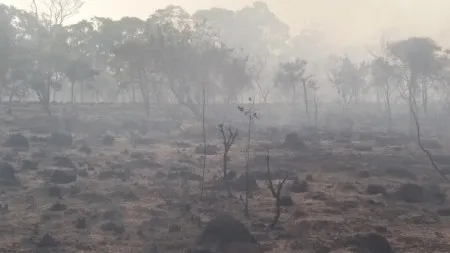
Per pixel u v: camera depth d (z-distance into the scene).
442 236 22.62
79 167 42.41
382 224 24.78
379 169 42.06
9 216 25.72
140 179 37.41
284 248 20.48
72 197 30.83
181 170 41.22
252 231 23.14
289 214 26.88
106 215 25.86
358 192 33.06
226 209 27.92
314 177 39.31
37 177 36.81
